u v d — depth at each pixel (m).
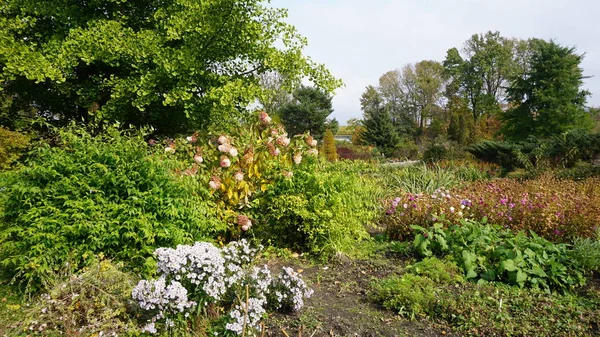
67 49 8.38
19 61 8.07
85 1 10.16
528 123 24.94
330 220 4.73
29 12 9.44
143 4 10.77
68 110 11.28
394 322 3.17
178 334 2.78
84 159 3.76
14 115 10.97
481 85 37.44
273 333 2.96
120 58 9.45
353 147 26.72
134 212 3.59
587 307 3.34
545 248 4.12
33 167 3.67
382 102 44.50
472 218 5.28
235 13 9.27
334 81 10.28
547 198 5.62
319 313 3.28
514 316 3.18
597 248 4.17
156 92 9.28
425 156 17.55
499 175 12.52
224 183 4.93
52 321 2.83
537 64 25.03
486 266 4.02
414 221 5.22
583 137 12.84
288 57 9.95
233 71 10.76
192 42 8.95
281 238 5.07
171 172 4.18
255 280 3.21
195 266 2.91
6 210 3.74
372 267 4.32
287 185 5.08
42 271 3.28
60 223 3.41
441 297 3.39
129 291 3.01
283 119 30.02
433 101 41.69
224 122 10.10
